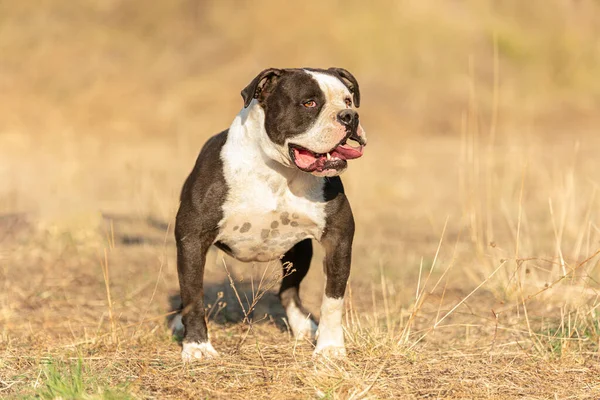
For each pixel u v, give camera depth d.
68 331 8.60
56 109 25.62
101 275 11.06
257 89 7.29
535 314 9.16
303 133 7.01
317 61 28.16
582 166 19.28
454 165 20.45
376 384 6.68
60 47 28.73
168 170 18.70
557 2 32.31
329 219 7.45
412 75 28.05
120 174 18.25
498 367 7.26
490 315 9.19
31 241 12.62
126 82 27.44
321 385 6.53
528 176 16.41
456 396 6.50
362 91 27.23
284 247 7.80
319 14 29.22
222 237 7.61
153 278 10.88
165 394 6.45
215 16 29.86
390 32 29.06
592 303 9.05
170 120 25.36
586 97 28.73
